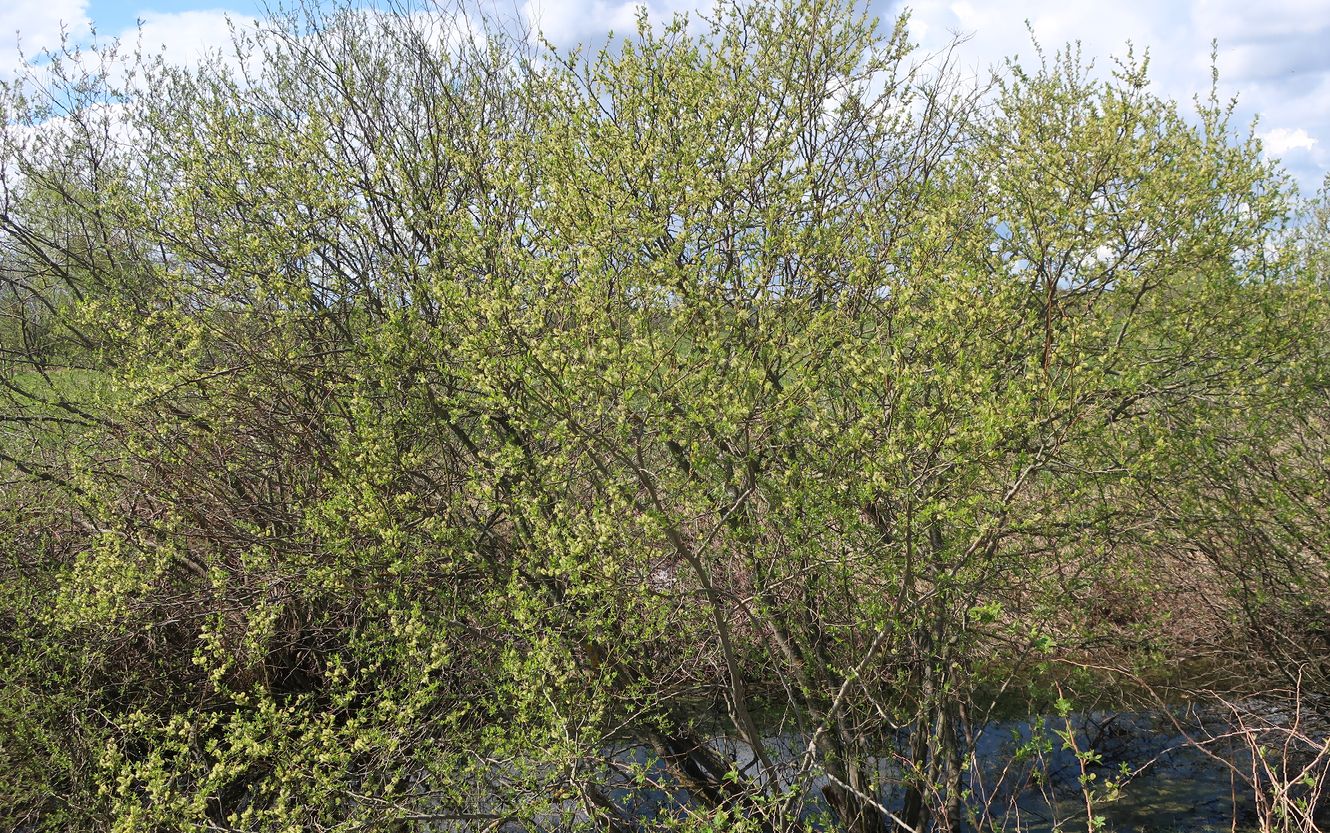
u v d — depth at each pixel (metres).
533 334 4.81
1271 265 5.74
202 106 6.91
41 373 7.89
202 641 6.65
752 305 5.52
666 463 5.86
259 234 6.30
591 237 5.02
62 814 5.67
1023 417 4.43
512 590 5.20
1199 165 5.33
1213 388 5.69
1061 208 5.29
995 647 6.33
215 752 4.85
